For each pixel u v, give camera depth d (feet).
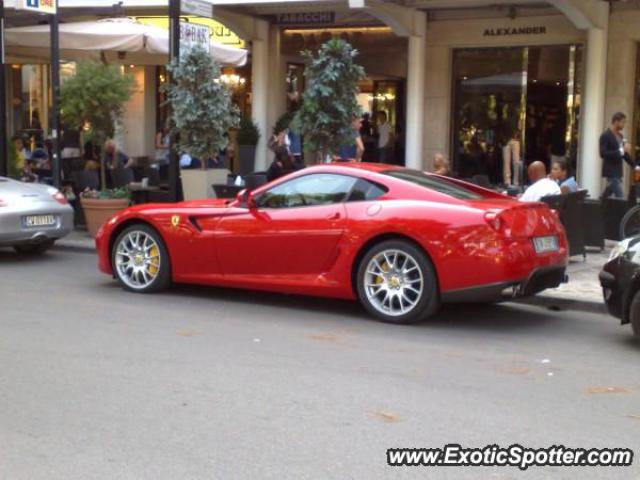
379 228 25.11
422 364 21.16
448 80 55.11
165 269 29.32
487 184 42.93
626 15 48.67
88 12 53.11
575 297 28.96
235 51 48.42
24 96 71.77
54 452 15.02
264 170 58.08
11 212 35.27
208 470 14.24
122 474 14.06
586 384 19.70
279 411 17.25
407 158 53.93
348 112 39.22
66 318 25.71
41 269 34.99
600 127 48.62
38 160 58.70
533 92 53.26
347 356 21.77
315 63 38.73
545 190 34.94
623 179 49.93
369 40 57.82
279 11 55.26
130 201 42.34
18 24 54.19
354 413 17.20
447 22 54.24
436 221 24.34
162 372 19.97
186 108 40.29
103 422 16.53
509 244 23.73
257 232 27.27
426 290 24.68
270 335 23.97
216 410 17.28
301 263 26.66
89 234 42.04
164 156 58.03
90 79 41.98
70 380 19.27
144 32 44.83
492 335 24.59
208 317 26.25
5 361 20.79
